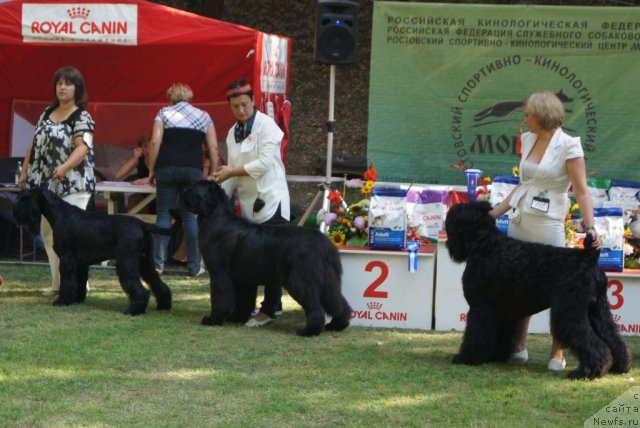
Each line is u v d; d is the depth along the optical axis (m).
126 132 13.20
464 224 6.17
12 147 13.11
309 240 7.07
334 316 7.30
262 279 7.25
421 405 5.31
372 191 7.84
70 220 8.04
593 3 19.08
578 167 5.91
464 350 6.33
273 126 7.64
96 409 5.16
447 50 10.78
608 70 10.59
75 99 8.47
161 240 10.07
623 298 7.38
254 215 7.66
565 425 4.95
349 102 20.34
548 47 10.64
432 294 7.68
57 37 9.92
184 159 9.59
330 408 5.23
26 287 9.16
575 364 6.42
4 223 11.38
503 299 6.10
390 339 7.19
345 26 8.89
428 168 10.97
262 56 10.28
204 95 12.80
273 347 6.77
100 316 7.77
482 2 16.86
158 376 5.88
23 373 5.89
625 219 7.89
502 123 10.80
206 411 5.15
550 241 6.13
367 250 7.71
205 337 7.04
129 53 12.41
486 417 5.08
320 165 16.86
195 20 9.89
